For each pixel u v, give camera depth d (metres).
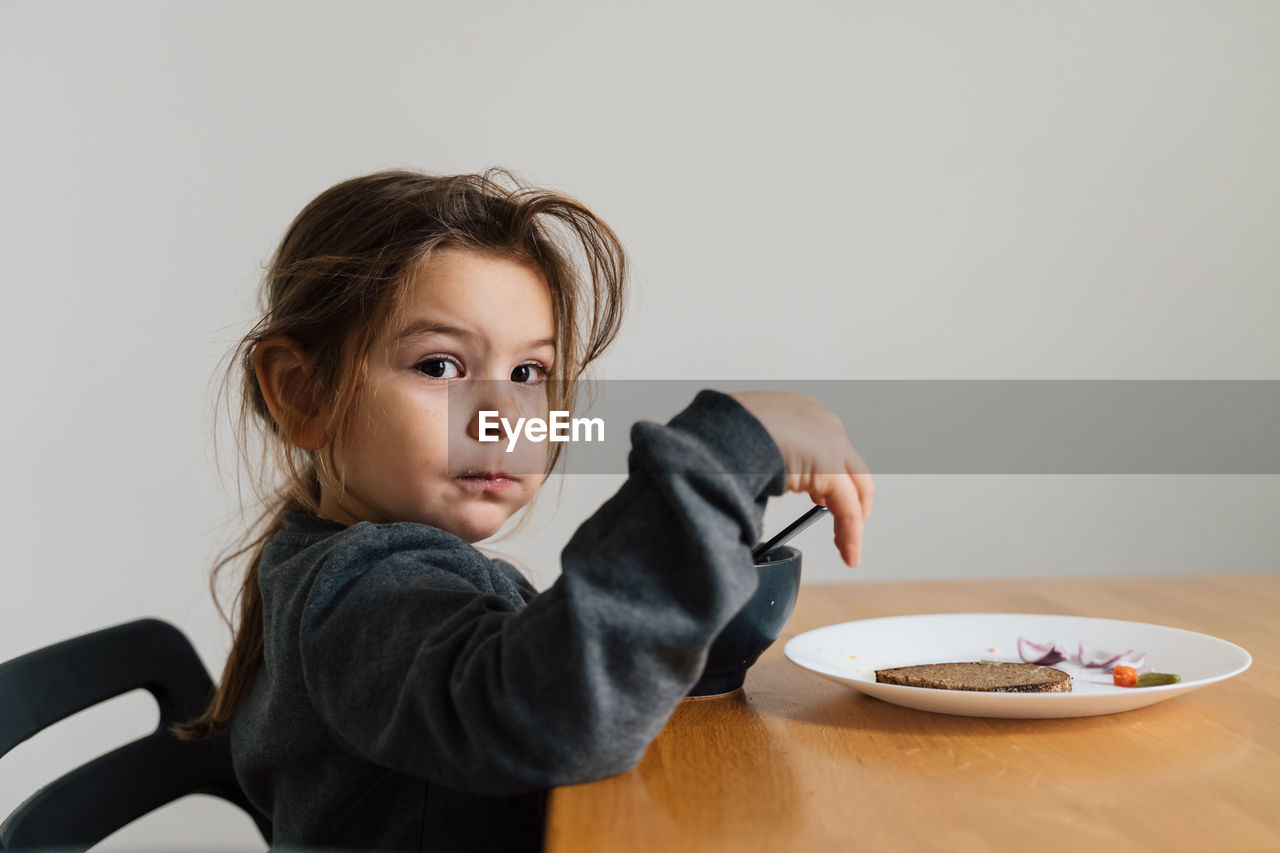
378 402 0.75
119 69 2.06
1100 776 0.52
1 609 2.04
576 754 0.48
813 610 1.03
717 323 2.20
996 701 0.60
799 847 0.44
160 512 2.07
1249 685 0.69
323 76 2.11
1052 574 2.30
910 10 2.22
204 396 2.06
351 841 0.67
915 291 2.24
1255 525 2.33
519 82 2.15
